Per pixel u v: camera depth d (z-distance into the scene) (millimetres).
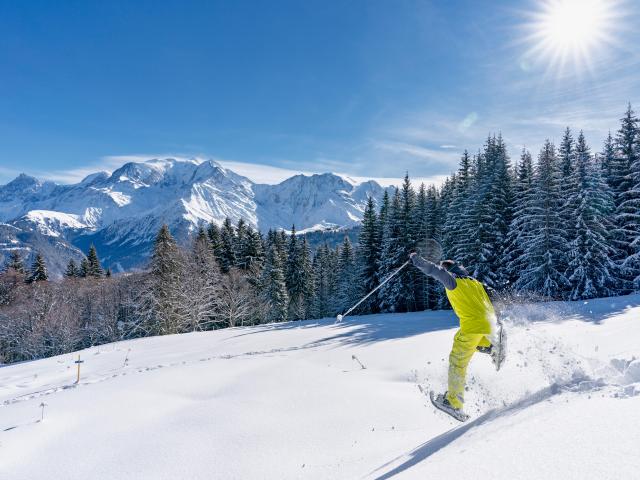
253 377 10203
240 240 55500
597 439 1919
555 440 2061
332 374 10398
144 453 5895
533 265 26781
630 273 25688
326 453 5492
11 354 44188
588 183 25438
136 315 43219
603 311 13172
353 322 26078
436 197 41375
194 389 9508
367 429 6348
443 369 10117
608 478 1548
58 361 21281
